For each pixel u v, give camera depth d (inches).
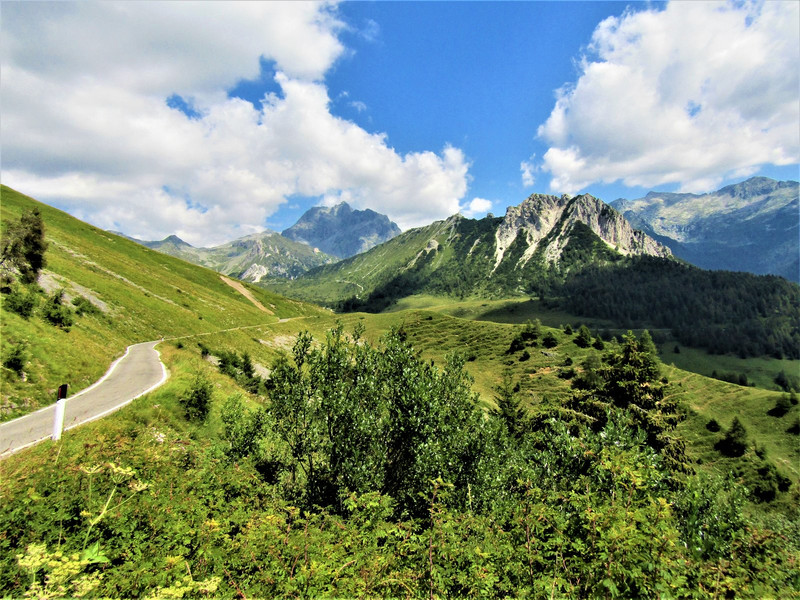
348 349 509.7
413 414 463.2
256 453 531.5
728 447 2839.6
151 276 3644.2
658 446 911.0
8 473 345.4
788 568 282.8
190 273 5196.9
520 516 282.4
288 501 426.6
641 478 271.7
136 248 4852.4
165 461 453.7
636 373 1027.9
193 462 490.3
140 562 231.3
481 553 239.0
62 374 936.9
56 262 2253.9
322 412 472.1
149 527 285.0
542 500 337.1
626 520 231.0
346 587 217.0
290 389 481.7
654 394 1009.5
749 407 3661.4
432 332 5964.6
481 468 487.2
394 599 221.3
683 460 873.5
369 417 461.4
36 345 968.9
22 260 1739.7
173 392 792.9
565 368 4165.8
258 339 3014.3
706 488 366.3
